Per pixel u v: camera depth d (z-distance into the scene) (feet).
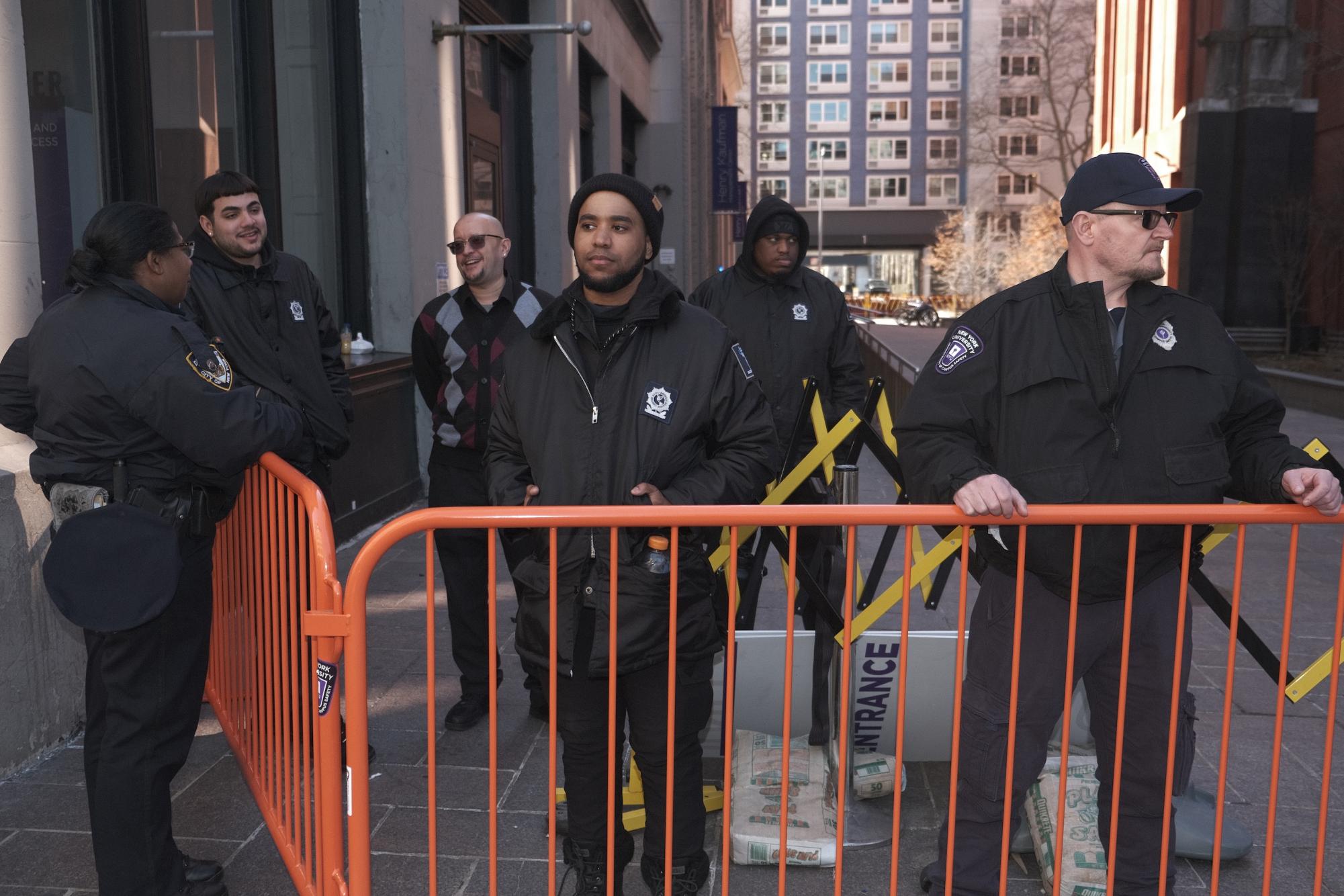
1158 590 7.84
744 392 8.40
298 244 22.29
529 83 39.29
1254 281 72.28
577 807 8.40
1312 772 11.78
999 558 7.93
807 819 9.99
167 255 8.39
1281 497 7.45
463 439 12.57
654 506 7.24
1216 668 15.05
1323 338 69.67
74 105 14.88
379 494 22.98
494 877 7.38
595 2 47.44
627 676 8.23
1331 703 7.58
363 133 23.86
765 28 270.05
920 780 11.30
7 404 8.97
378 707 13.56
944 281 211.82
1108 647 7.99
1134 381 7.50
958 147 266.57
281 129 21.34
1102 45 114.01
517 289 12.84
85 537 7.82
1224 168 72.90
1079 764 9.89
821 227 257.34
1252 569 21.16
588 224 7.91
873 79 267.59
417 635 16.26
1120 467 7.52
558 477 8.05
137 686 8.34
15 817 10.46
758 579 11.51
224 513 8.79
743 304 14.79
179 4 17.76
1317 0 69.51
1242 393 7.74
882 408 11.44
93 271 8.11
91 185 15.29
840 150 271.69
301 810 9.04
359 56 23.68
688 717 8.26
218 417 8.02
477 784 11.39
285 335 11.46
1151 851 8.30
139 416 8.00
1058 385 7.51
